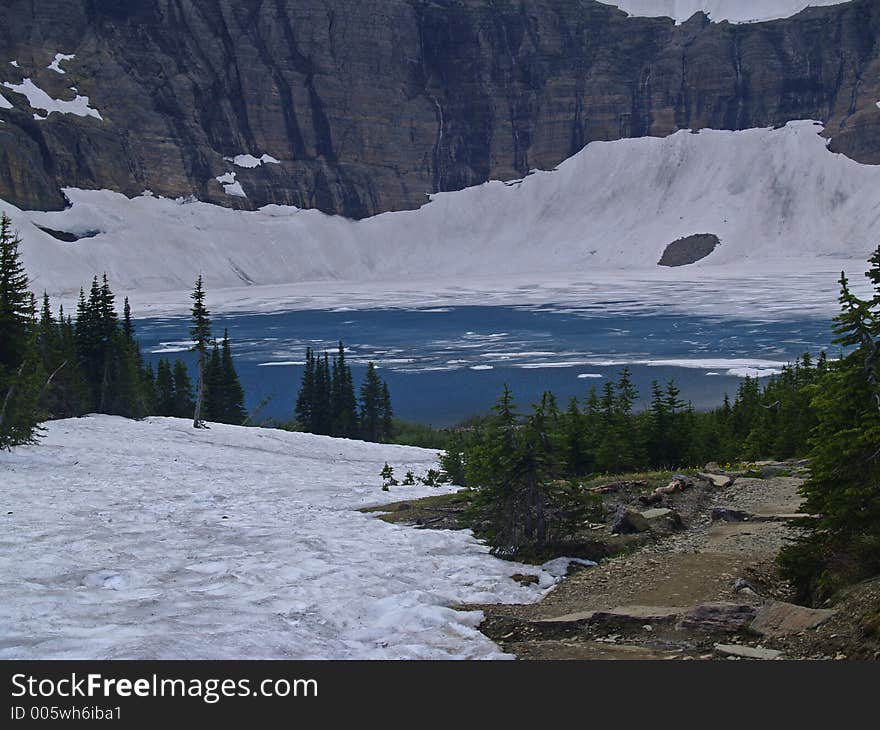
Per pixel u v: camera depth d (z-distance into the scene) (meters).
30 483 36.28
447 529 27.52
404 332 187.00
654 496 29.14
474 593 19.67
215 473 44.34
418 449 70.06
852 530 17.81
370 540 25.09
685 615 16.39
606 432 46.59
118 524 26.98
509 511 23.83
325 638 15.57
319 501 35.28
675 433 48.25
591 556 22.89
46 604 16.47
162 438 59.12
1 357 46.97
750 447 50.34
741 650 14.65
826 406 18.50
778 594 18.83
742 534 24.38
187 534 25.50
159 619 15.65
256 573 19.98
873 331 18.41
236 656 13.70
